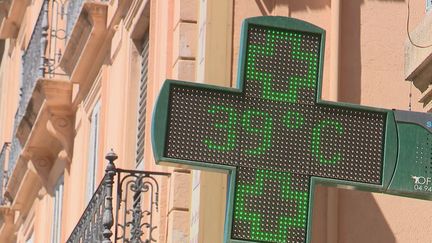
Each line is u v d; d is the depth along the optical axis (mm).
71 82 36656
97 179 33406
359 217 25812
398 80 26266
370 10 26609
